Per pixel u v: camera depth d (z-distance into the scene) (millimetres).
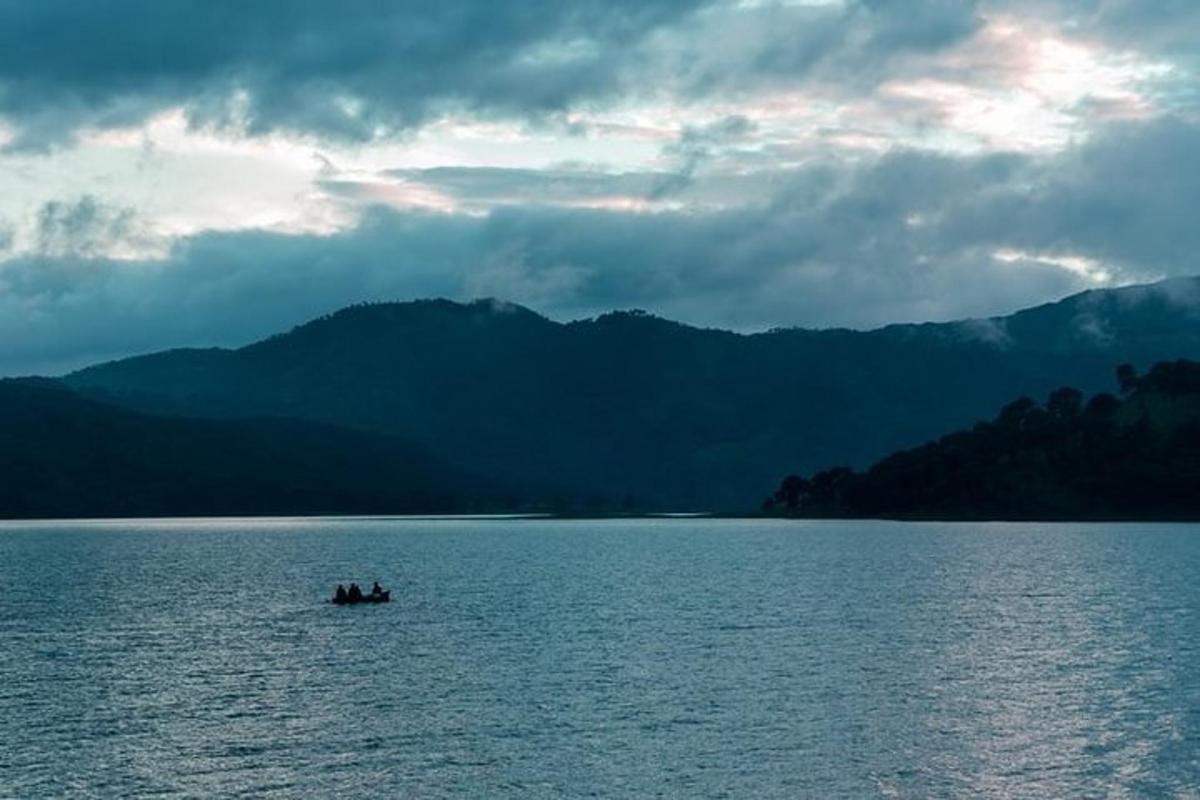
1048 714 73812
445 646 104375
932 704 77062
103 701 79875
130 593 158500
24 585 171875
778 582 169000
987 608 131250
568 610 133625
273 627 119062
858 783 60125
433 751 66375
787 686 83312
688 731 70312
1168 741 67125
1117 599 138875
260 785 60438
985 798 57781
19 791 59500
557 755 65375
